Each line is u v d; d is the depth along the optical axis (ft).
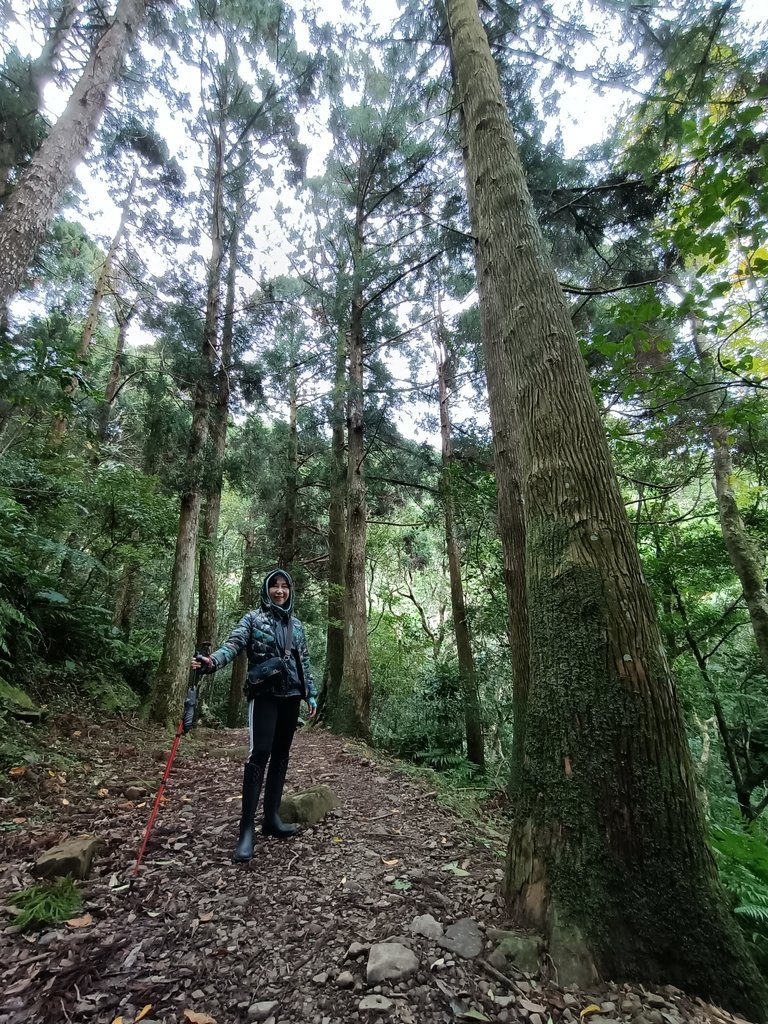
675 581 31.37
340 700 30.30
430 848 10.50
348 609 31.50
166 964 6.28
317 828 11.31
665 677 7.34
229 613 56.08
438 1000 5.71
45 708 18.40
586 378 9.36
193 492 25.35
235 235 35.78
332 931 7.03
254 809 9.61
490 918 7.34
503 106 12.37
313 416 46.37
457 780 23.22
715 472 27.17
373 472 43.57
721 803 28.89
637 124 18.60
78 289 43.01
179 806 12.35
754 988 6.23
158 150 30.96
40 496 22.88
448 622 48.06
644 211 20.39
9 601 20.06
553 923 6.64
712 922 6.47
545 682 7.84
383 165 34.88
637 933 6.38
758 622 25.05
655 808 6.79
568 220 21.91
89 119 17.37
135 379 38.34
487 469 38.47
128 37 18.88
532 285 10.04
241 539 66.80
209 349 28.22
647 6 17.19
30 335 26.14
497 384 17.06
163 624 48.29
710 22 15.48
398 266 32.07
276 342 34.88
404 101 27.76
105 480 25.93
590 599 7.67
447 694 35.99
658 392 14.96
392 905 7.80
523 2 19.33
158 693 22.53
